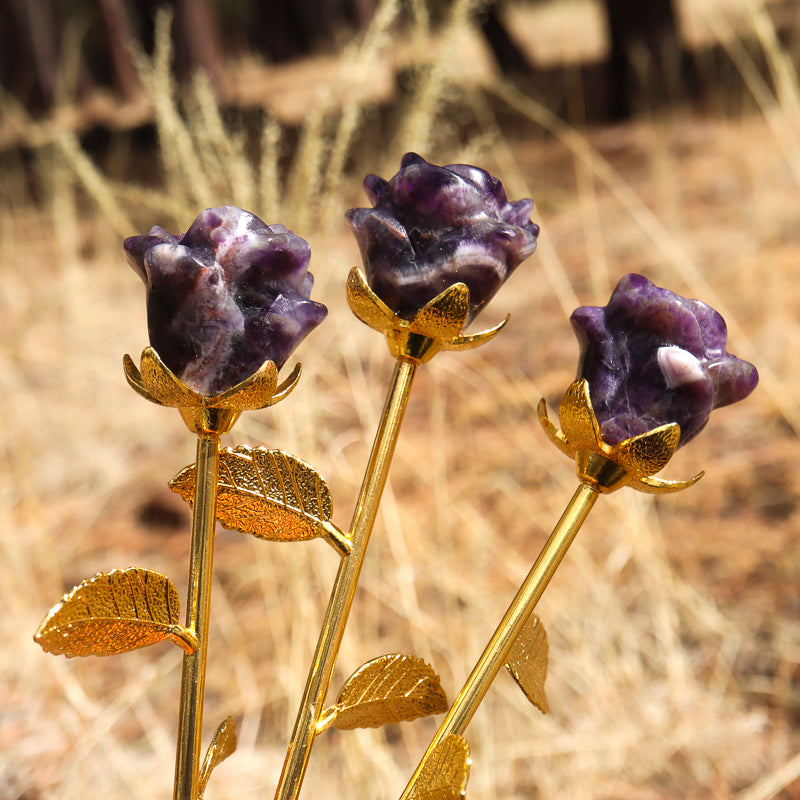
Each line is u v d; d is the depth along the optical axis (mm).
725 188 2752
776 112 1737
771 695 1172
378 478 435
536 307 2328
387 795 981
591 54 5168
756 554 1396
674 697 1174
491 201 426
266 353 411
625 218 2703
